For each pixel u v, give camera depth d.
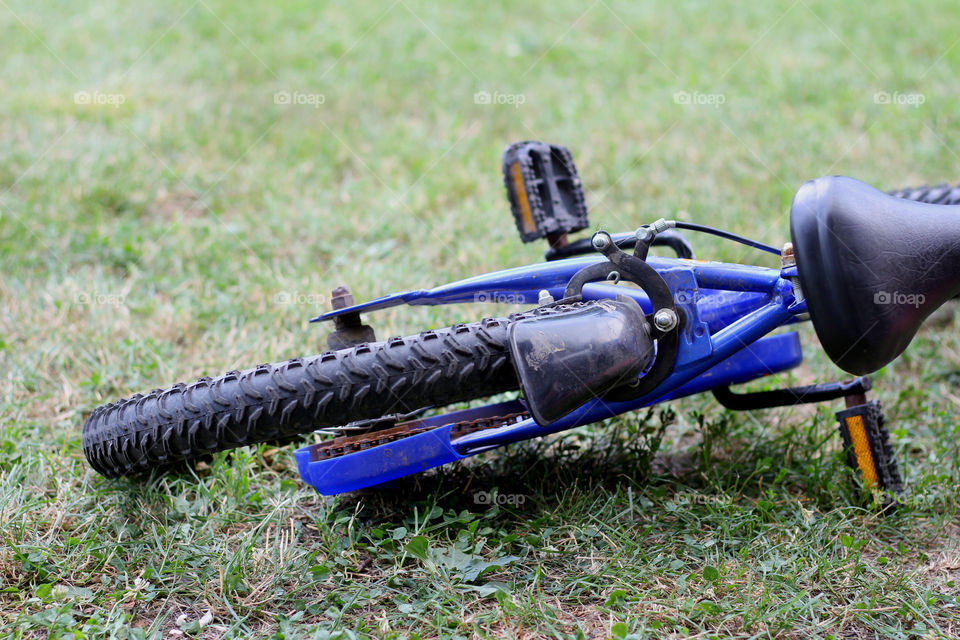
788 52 6.98
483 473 2.64
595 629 2.02
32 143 5.04
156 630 1.99
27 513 2.38
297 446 2.82
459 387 2.15
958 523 2.53
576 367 2.06
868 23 7.57
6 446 2.69
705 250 4.10
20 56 6.48
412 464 2.32
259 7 7.80
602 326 2.11
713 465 2.76
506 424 2.65
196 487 2.56
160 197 4.67
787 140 5.29
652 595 2.11
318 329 3.46
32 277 3.83
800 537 2.36
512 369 2.16
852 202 2.12
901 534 2.46
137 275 3.90
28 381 3.12
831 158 5.07
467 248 4.08
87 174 4.71
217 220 4.38
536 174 2.91
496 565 2.17
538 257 3.98
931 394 3.29
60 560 2.21
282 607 2.11
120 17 7.44
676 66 6.73
